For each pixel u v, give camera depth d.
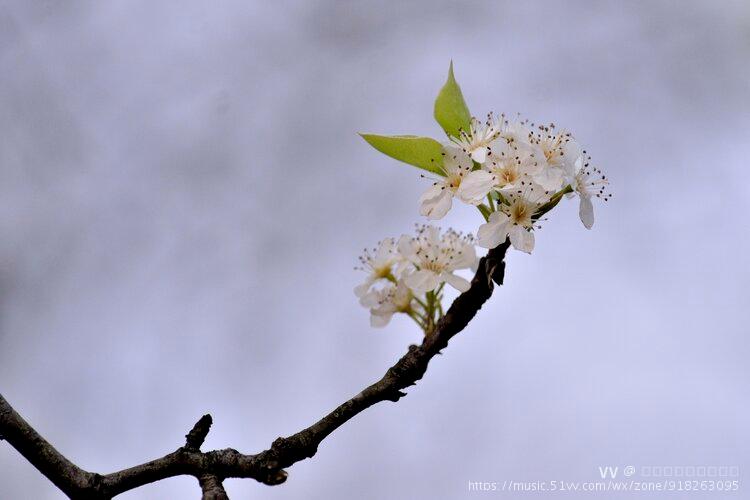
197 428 1.12
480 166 1.17
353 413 1.13
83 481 1.11
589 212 1.17
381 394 1.13
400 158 1.17
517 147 1.16
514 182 1.16
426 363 1.14
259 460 1.12
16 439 1.11
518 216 1.16
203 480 1.11
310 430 1.12
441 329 1.14
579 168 1.17
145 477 1.11
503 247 1.15
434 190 1.17
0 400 1.11
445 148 1.17
